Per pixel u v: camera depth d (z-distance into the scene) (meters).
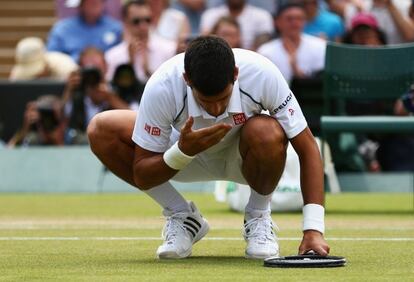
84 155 29.05
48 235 15.71
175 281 10.12
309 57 29.81
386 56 21.48
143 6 31.52
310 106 25.91
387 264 11.52
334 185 21.83
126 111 12.34
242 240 14.73
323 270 10.86
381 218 19.17
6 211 21.58
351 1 34.66
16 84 29.58
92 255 12.77
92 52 31.09
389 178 26.42
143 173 11.66
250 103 11.37
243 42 33.94
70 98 28.80
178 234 12.30
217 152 12.13
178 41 31.03
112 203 24.05
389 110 24.78
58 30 35.09
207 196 26.20
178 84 11.27
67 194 28.12
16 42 41.75
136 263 11.80
